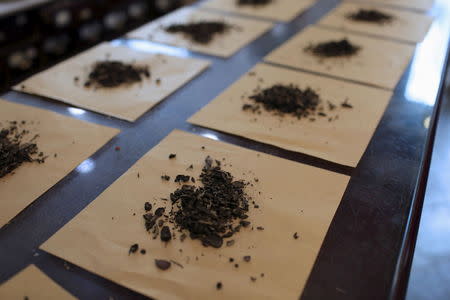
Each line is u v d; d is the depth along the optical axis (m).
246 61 0.60
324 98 0.52
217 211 0.36
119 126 0.46
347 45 0.63
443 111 0.94
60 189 0.39
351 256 0.34
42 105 0.49
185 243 0.34
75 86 0.53
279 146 0.44
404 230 0.36
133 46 0.63
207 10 0.76
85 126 0.46
